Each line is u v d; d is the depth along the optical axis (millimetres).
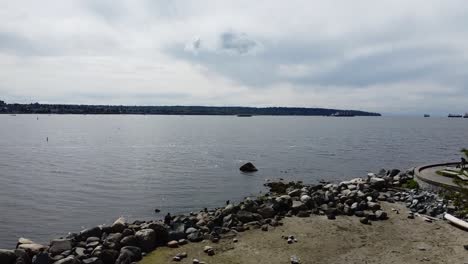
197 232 19438
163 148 84125
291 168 53812
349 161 62375
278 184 38938
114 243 17344
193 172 49750
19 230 25422
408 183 31641
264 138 117812
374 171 51688
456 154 74125
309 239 18812
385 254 16797
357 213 22891
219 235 19422
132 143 97062
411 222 21422
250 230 20297
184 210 30062
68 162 60375
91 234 18828
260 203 25797
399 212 23516
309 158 66188
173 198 34406
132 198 34562
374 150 82062
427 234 19312
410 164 59188
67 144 93188
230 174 48094
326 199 25797
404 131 173500
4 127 162500
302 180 43906
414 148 87250
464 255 16469
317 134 142125
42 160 63031
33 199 34375
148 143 97188
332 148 86062
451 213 22375
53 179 44750
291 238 18750
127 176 46688
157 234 18391
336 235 19359
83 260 15828
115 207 31281
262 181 43094
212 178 45094
